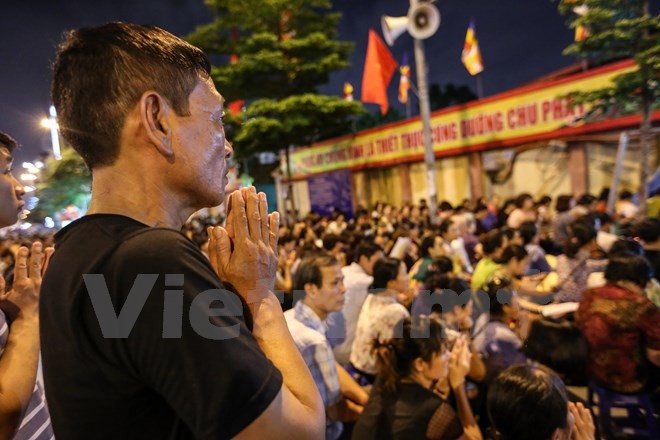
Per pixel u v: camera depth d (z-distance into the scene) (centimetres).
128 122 80
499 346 288
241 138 1741
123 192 81
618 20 747
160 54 82
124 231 75
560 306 438
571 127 1120
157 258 70
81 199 2534
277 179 2209
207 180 86
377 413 226
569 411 188
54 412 76
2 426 121
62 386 73
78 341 70
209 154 86
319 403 80
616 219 756
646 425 332
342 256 594
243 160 1958
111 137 81
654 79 753
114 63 80
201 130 85
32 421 143
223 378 65
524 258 450
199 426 65
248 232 86
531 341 296
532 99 1197
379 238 779
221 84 1822
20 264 141
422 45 1106
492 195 1345
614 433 344
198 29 1873
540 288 490
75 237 79
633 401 321
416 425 215
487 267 468
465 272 637
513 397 181
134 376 69
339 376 279
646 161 813
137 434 71
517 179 1270
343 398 272
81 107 81
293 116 1730
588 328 333
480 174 1366
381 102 1295
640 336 317
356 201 1852
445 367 227
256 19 1859
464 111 1370
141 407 71
